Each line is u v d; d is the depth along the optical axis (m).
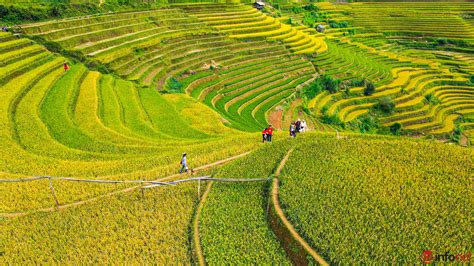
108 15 61.62
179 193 22.20
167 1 80.81
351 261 15.07
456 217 17.50
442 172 21.66
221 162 26.58
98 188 23.25
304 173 21.53
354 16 114.75
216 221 19.03
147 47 56.06
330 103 61.28
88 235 19.05
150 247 18.05
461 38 96.62
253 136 32.62
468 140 58.19
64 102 36.34
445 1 127.50
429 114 62.62
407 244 15.79
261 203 20.27
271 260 16.64
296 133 31.31
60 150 28.19
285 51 72.75
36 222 20.09
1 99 34.25
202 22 74.00
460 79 76.31
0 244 18.55
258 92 56.44
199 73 56.88
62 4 59.56
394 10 118.88
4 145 27.62
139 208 21.08
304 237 16.81
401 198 18.98
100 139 31.16
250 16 83.44
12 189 22.77
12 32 47.66
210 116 41.78
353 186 20.05
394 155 23.94
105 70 47.53
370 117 60.00
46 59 44.81
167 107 41.72
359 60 79.31
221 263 16.45
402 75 75.38
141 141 31.50
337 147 25.36
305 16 106.25
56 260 17.59
